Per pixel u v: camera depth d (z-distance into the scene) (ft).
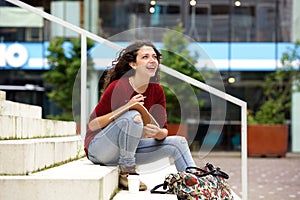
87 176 12.25
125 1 59.57
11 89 56.95
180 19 59.57
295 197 25.46
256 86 60.18
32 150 12.75
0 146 12.32
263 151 53.16
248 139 53.47
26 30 57.21
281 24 60.64
